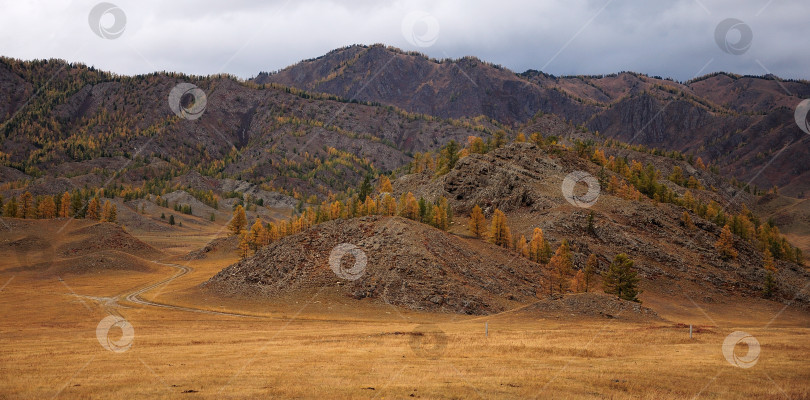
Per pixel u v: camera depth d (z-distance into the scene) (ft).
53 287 417.90
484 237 482.69
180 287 412.57
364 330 213.46
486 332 179.32
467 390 95.40
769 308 411.95
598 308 257.96
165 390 95.09
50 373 111.65
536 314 254.88
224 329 228.84
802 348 146.72
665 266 467.52
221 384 100.27
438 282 327.88
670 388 98.22
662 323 239.71
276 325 246.88
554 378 105.81
